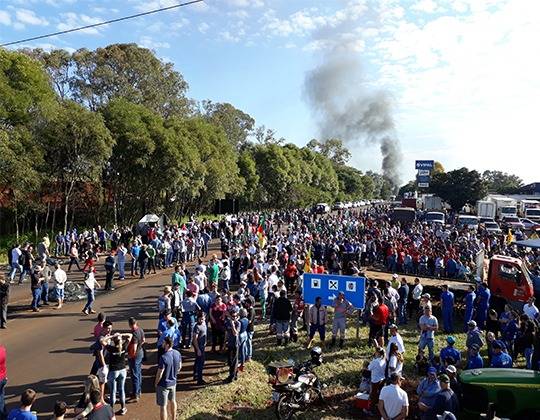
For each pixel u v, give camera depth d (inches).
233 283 950.4
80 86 1974.7
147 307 759.7
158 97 2144.4
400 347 477.7
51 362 515.2
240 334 506.0
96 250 1218.6
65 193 1481.3
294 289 858.1
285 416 417.4
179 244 1168.2
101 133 1334.9
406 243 1247.5
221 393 451.5
